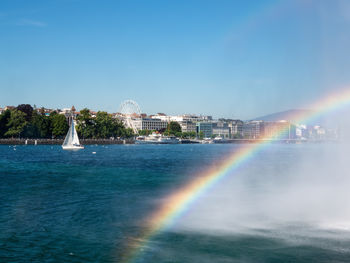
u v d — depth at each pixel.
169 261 23.08
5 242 27.47
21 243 27.25
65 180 64.69
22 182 61.78
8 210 38.22
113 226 31.19
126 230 29.89
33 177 69.69
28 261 23.91
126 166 97.56
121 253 24.83
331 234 27.08
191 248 25.11
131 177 69.50
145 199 43.88
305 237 26.50
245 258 23.12
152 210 37.28
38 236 28.81
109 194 48.03
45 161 115.62
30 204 41.44
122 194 47.91
